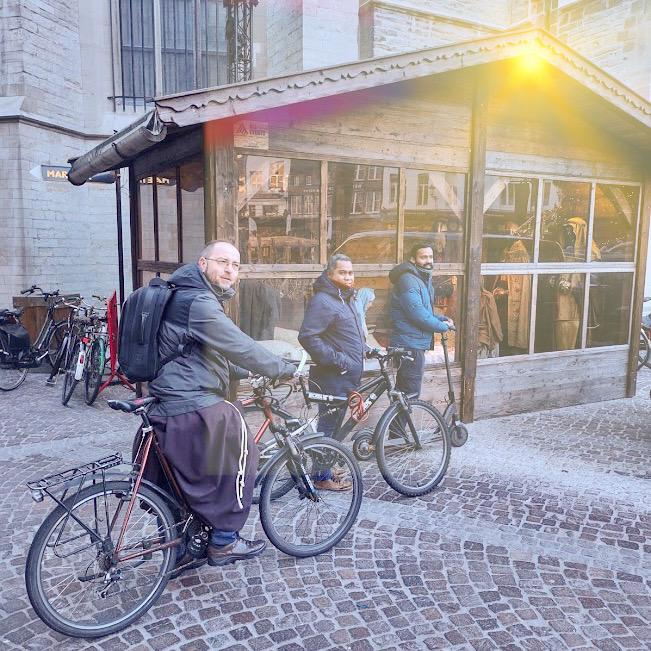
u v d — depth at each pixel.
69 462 4.67
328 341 3.97
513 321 6.07
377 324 5.17
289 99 4.14
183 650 2.54
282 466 3.24
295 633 2.66
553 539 3.52
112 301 6.36
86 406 6.31
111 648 2.55
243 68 10.41
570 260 6.37
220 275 2.80
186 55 10.98
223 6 10.29
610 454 4.97
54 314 7.90
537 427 5.70
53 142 9.52
